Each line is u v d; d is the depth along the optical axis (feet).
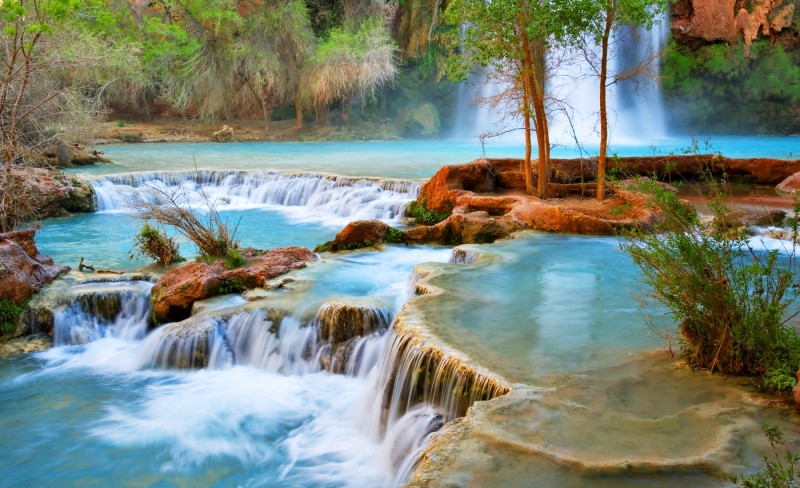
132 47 113.70
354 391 28.53
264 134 134.31
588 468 15.29
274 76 131.95
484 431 17.11
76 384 30.45
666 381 20.15
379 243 46.24
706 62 132.57
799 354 19.57
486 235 45.01
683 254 20.76
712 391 19.29
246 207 70.54
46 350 34.35
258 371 31.19
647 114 138.62
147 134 126.93
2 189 50.49
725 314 20.25
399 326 26.12
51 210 64.28
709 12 129.90
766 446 16.05
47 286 37.55
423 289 31.32
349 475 22.72
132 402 28.58
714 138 127.65
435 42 143.84
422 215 55.36
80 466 23.90
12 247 36.81
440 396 22.49
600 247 39.83
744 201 52.08
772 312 19.88
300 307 32.45
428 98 152.05
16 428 26.55
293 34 129.39
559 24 46.47
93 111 86.53
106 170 80.74
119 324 36.06
